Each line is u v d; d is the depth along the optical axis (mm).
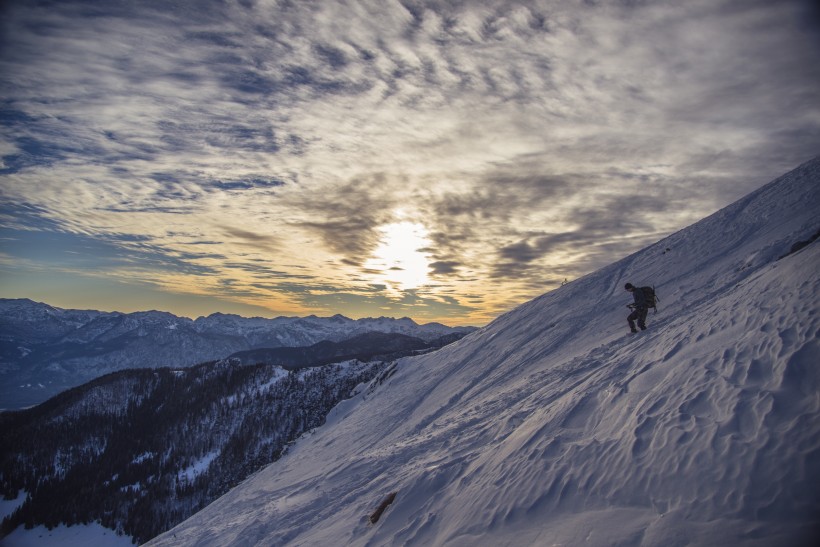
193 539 17141
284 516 14703
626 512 5602
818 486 4449
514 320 34219
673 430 6320
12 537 112000
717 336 8438
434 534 7941
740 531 4480
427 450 14555
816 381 5598
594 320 23875
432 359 41812
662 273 25062
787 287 8305
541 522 6414
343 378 137750
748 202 27703
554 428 8820
